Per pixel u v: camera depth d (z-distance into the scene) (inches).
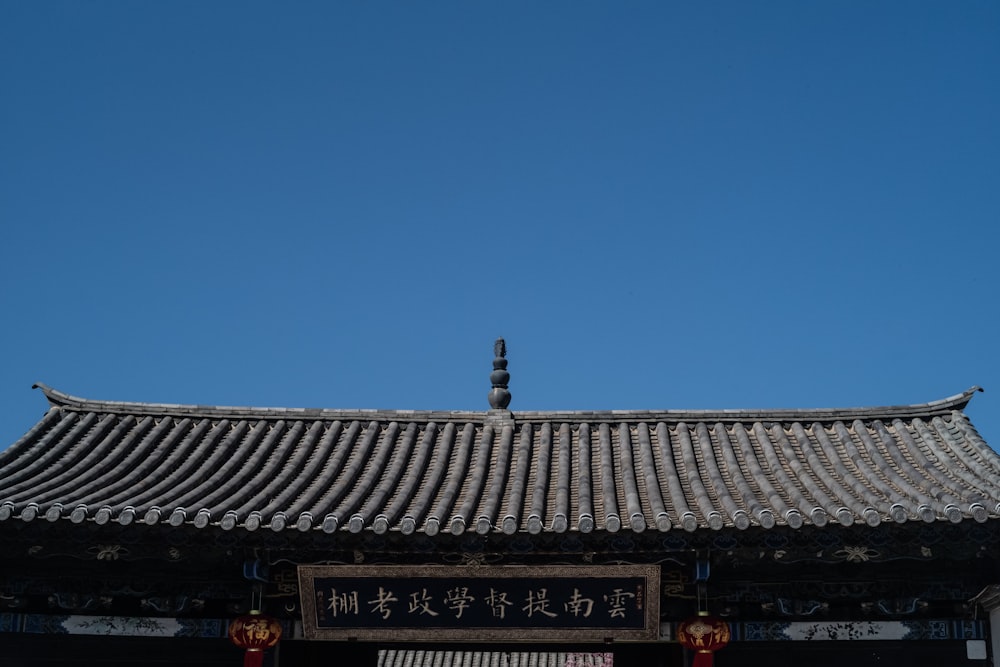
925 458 613.3
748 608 568.4
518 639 564.4
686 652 557.6
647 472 609.9
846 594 558.9
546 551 533.6
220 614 583.5
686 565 547.2
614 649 610.2
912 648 554.6
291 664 595.2
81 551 547.2
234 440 679.1
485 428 692.1
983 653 548.7
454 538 524.4
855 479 584.4
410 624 566.3
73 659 575.2
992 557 524.7
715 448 659.4
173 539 533.3
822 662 557.6
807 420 679.7
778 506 537.6
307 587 559.2
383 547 533.3
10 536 534.6
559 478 604.1
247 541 534.6
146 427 690.8
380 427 705.0
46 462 629.3
